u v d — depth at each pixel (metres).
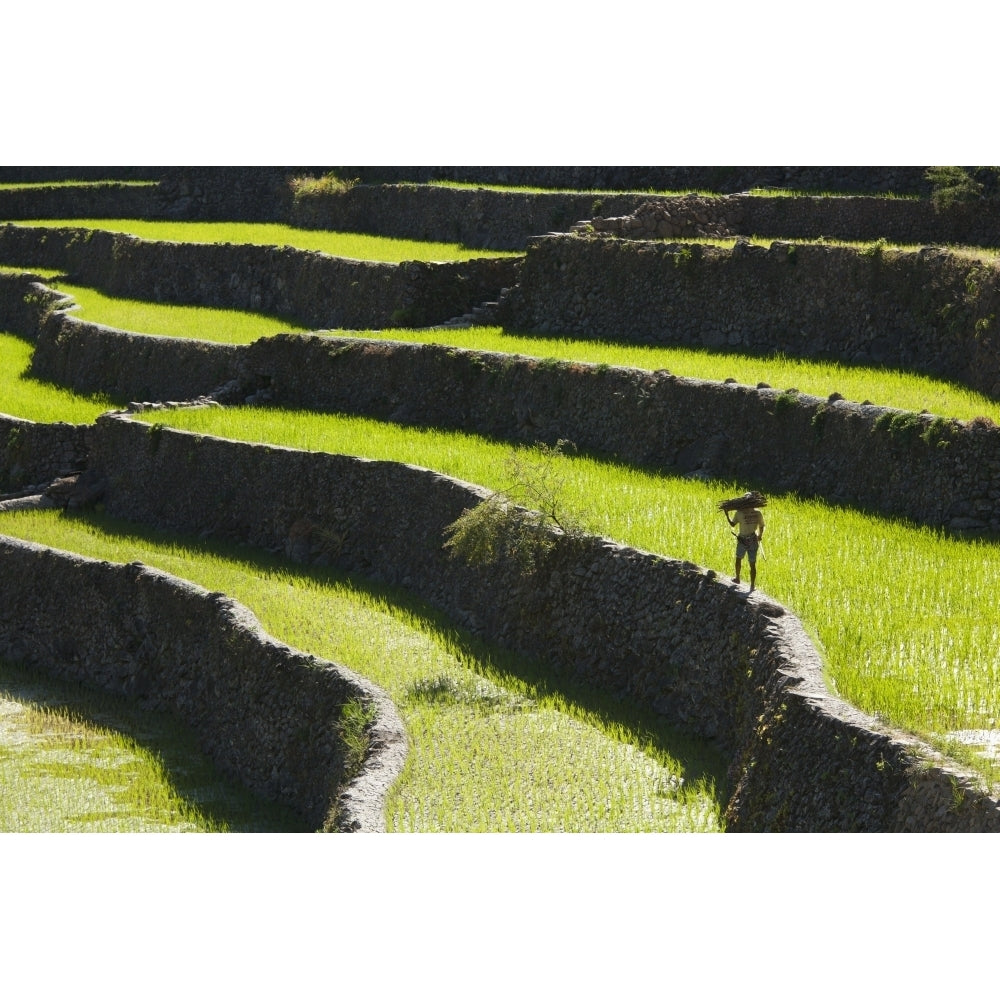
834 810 36.81
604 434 78.62
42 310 135.88
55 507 95.12
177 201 160.00
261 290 124.38
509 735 50.28
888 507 64.50
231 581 72.56
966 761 35.16
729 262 87.19
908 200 93.88
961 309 75.44
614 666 54.84
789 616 47.34
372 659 58.66
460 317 102.94
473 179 133.50
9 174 176.25
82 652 73.00
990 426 61.41
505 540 60.25
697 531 59.06
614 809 43.25
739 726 46.09
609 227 98.31
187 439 87.69
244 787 56.69
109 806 54.69
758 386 72.38
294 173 151.62
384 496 74.25
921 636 46.53
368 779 45.81
